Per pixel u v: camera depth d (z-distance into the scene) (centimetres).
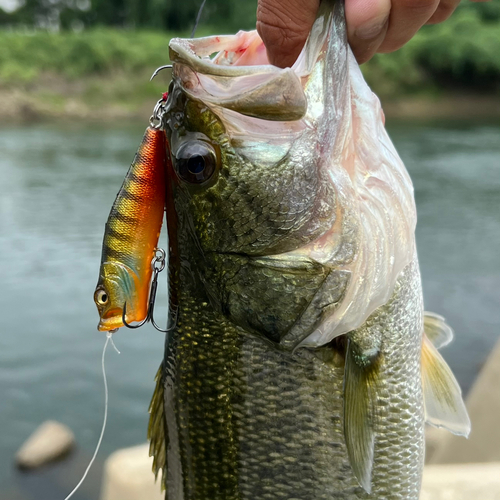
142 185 17
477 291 97
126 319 17
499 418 41
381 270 18
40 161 207
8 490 57
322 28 17
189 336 19
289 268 17
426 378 22
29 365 75
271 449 18
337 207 17
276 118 16
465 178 179
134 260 17
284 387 18
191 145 17
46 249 116
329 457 18
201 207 17
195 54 17
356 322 18
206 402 19
